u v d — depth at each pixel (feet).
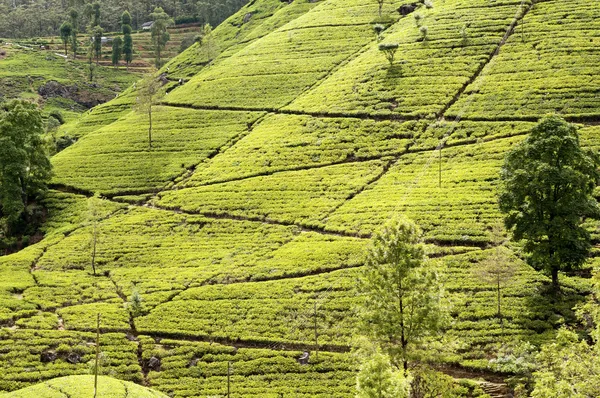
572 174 212.43
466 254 251.60
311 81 485.97
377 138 376.68
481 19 490.08
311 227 305.94
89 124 560.61
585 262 225.35
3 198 365.81
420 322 162.91
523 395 164.45
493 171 310.45
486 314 216.13
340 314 232.53
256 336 230.07
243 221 324.60
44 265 309.22
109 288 278.05
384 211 298.97
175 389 206.90
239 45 655.35
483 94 389.39
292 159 377.30
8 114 381.60
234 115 460.55
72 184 397.60
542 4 491.72
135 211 359.05
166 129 458.91
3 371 216.95
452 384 164.14
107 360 221.46
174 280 277.85
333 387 199.82
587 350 137.90
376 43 520.83
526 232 218.38
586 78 375.66
